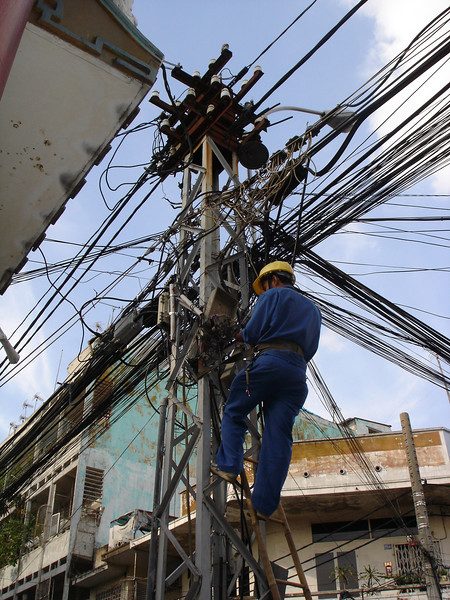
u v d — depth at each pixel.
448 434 14.78
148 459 20.78
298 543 14.72
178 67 8.61
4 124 4.18
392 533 14.34
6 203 4.41
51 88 4.15
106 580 16.58
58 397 10.20
